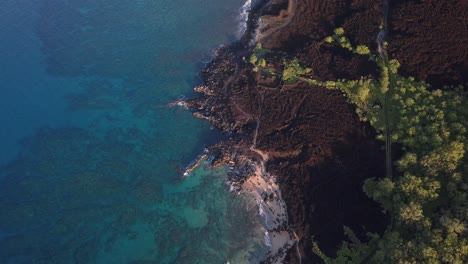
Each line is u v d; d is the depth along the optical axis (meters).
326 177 57.06
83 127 70.06
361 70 63.28
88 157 66.12
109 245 56.97
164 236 57.53
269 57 71.31
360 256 49.62
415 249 44.34
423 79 59.38
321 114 62.28
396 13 65.19
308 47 68.94
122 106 72.31
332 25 69.56
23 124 71.12
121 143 67.44
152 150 66.25
